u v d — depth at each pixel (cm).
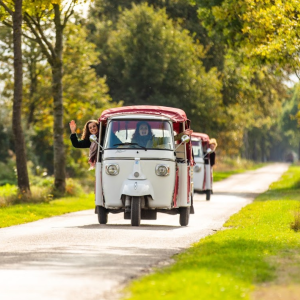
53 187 7700
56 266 2433
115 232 3778
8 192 7525
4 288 1980
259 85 12500
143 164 4144
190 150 4391
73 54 12125
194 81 12644
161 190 4147
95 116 11988
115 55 13675
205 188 7469
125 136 4222
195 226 4341
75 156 12100
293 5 6291
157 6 14000
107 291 1934
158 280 2044
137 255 2769
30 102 12275
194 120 12825
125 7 14212
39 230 4000
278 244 3147
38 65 12281
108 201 4188
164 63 12769
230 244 3047
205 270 2223
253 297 1848
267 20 6284
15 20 6425
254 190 10106
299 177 12488
